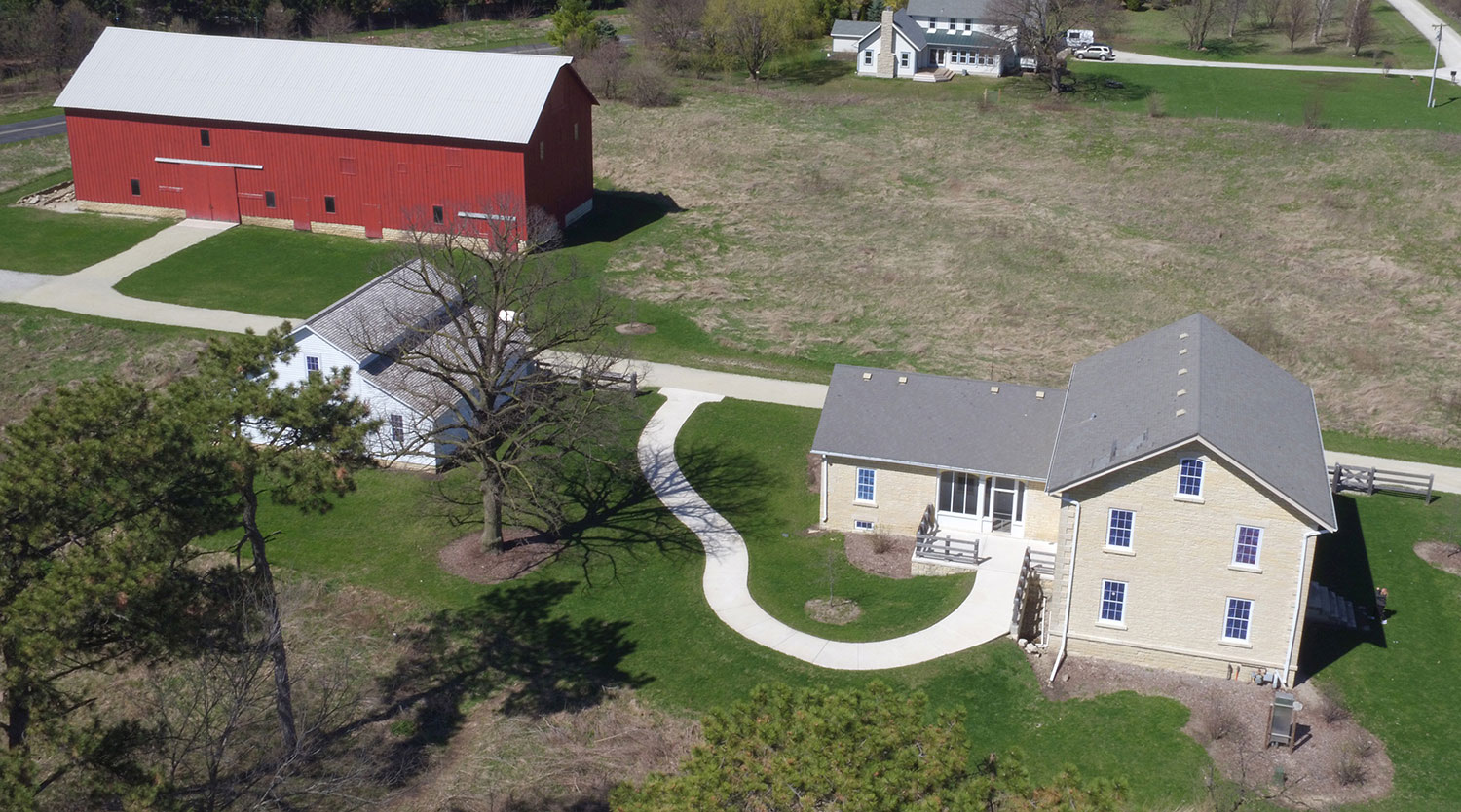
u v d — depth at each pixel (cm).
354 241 6962
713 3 10662
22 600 2367
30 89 10000
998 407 4234
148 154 7169
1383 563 4109
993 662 3547
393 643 3800
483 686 3609
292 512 4459
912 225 7350
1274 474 3281
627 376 5328
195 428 2761
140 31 7450
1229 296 6316
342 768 3259
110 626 2545
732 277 6669
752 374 5547
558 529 4175
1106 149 8619
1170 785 3078
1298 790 3058
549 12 13762
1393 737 3272
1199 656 3506
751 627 3781
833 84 10575
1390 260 6775
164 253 6762
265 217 7144
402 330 4919
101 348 5659
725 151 8631
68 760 2591
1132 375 3922
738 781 2062
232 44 7306
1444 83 10581
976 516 4181
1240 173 8069
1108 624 3553
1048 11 10250
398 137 6731
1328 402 5272
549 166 6931
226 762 3250
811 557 4169
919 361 5641
